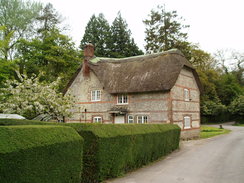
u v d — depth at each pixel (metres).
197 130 27.09
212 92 52.94
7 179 4.79
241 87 64.31
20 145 5.19
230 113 57.44
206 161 12.70
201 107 50.44
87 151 8.12
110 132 8.90
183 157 13.90
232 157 13.87
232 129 38.34
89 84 27.03
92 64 27.11
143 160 11.54
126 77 24.25
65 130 6.93
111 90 24.08
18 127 5.62
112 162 8.80
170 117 21.41
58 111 17.61
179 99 23.45
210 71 49.78
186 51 41.91
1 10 31.38
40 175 5.59
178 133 17.47
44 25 38.38
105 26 50.88
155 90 21.55
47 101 16.89
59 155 6.23
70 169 6.62
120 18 50.28
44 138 5.94
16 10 32.09
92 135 8.10
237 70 64.56
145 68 23.98
